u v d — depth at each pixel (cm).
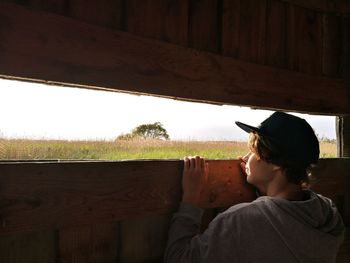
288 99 183
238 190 161
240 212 112
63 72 118
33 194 113
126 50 133
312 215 108
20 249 117
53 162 117
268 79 176
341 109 205
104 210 127
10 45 108
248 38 173
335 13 206
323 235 109
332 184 197
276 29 184
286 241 106
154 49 140
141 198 136
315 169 189
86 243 130
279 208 108
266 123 121
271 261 105
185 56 149
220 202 155
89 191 124
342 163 202
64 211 118
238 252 107
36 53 113
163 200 141
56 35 117
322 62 202
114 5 134
